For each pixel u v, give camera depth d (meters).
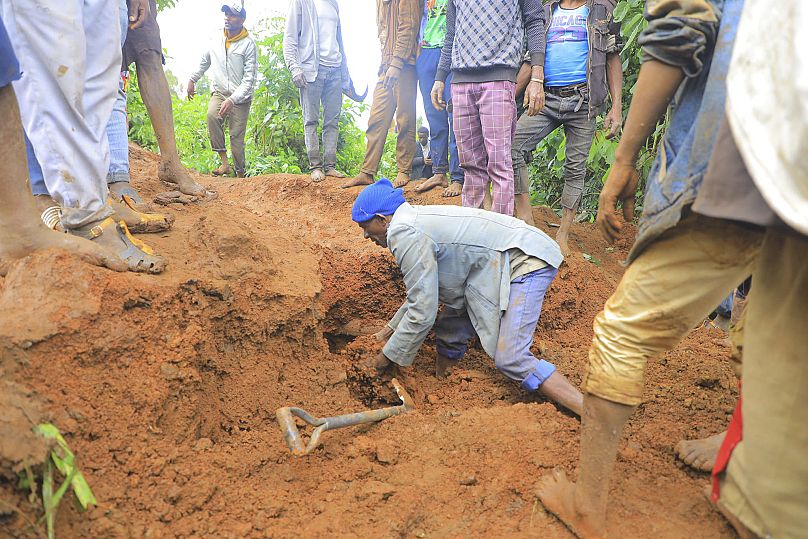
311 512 2.44
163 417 2.60
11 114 2.51
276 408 3.17
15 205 2.60
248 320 3.20
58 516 1.99
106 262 2.76
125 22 3.58
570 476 2.58
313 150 6.57
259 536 2.28
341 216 5.61
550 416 3.07
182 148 10.51
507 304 3.33
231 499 2.43
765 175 1.37
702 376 3.51
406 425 3.08
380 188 3.41
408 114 6.05
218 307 3.06
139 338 2.60
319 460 2.83
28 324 2.31
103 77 2.94
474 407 3.62
